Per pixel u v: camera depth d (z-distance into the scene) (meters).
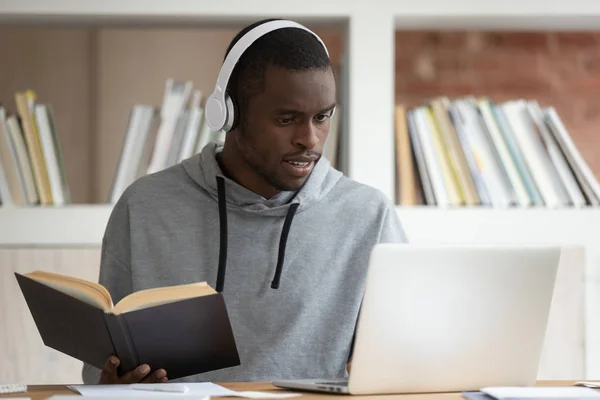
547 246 2.06
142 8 3.74
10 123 3.77
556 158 3.84
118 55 5.07
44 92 5.04
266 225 2.59
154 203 2.62
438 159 3.84
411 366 2.00
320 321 2.53
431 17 3.83
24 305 3.65
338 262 2.58
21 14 3.75
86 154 5.06
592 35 4.83
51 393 2.01
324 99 2.33
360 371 1.96
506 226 3.79
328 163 2.70
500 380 2.09
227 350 2.09
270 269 2.55
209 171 2.60
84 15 3.78
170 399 1.84
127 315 1.97
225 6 3.76
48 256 3.66
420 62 4.84
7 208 3.72
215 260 2.57
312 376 2.49
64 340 2.21
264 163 2.41
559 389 2.00
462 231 3.78
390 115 3.78
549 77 4.84
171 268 2.56
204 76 5.08
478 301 2.02
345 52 3.94
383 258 1.93
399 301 1.96
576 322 3.75
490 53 4.84
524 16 3.83
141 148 3.83
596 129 4.82
